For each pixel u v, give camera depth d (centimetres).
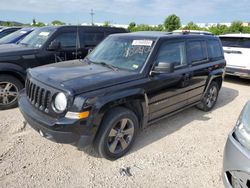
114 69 366
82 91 289
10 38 866
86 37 670
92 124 293
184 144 392
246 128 246
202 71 481
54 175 302
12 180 288
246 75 790
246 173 226
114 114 320
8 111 505
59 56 606
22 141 377
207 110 547
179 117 508
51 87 301
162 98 393
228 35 846
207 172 321
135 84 338
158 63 365
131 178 303
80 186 286
